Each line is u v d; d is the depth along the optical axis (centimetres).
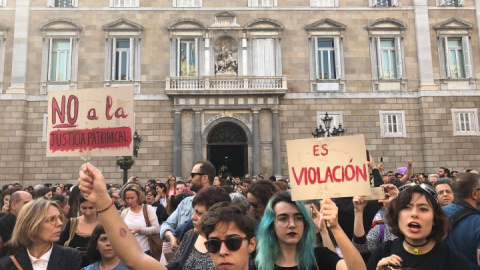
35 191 1141
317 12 3020
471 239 546
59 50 2930
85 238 750
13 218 660
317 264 464
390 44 3050
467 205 592
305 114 2922
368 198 586
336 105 2944
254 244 430
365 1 3042
